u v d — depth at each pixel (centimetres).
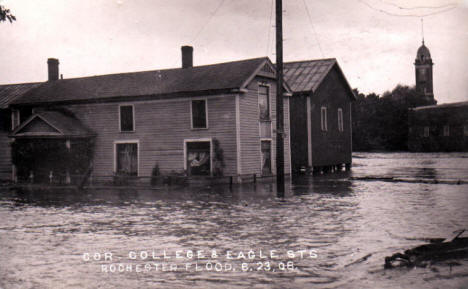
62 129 3042
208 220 1468
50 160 3125
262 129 3077
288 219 1459
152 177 2841
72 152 3108
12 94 3659
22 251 1077
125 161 3150
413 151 8675
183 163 2972
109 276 868
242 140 2867
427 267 877
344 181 2903
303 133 3641
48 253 1054
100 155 3206
